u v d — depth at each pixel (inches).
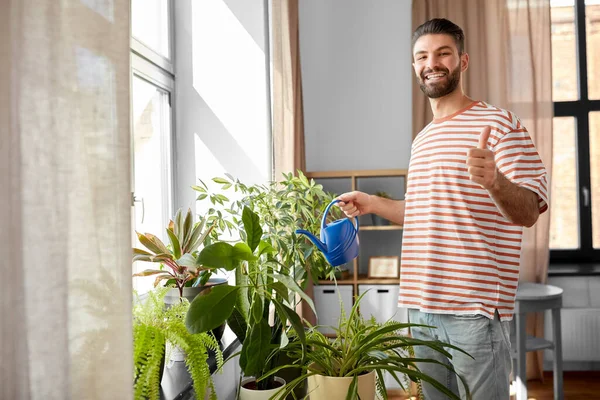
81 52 24.3
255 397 42.6
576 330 134.3
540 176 56.1
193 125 105.8
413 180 63.0
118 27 25.4
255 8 104.8
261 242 44.4
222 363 39.5
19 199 22.8
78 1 24.2
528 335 122.1
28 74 22.9
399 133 141.8
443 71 60.2
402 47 141.3
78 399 24.0
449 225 58.4
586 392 124.1
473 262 57.0
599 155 148.4
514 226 57.9
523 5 132.8
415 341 43.2
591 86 150.0
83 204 24.3
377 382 44.5
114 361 24.8
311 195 72.3
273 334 45.9
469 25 134.9
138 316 38.0
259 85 104.7
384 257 130.6
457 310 57.4
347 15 142.9
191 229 55.0
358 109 142.9
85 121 24.4
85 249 24.3
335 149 143.6
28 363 22.8
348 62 143.0
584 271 135.0
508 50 133.6
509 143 56.6
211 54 105.5
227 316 35.9
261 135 104.6
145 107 94.7
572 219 150.2
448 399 59.3
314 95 144.1
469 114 59.7
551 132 132.9
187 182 105.9
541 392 125.3
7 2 22.6
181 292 52.8
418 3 135.8
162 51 103.7
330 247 51.6
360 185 142.7
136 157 89.4
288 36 102.5
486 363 56.2
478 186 57.4
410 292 61.9
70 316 24.0
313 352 42.8
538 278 133.7
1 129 22.6
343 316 48.6
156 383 33.2
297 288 40.4
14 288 22.7
